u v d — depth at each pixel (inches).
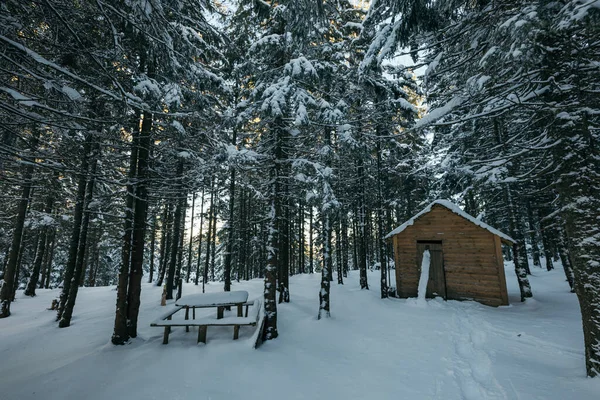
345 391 178.2
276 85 322.0
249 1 390.9
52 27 181.9
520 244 483.8
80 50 172.1
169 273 570.3
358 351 251.1
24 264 861.2
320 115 361.1
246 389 178.5
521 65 173.9
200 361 214.8
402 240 535.8
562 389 158.2
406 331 301.7
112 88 259.9
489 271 449.1
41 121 150.3
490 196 743.7
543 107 199.3
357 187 651.5
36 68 152.8
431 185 741.3
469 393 170.9
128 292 286.4
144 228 305.4
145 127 316.8
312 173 384.5
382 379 193.5
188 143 376.2
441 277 486.9
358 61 517.0
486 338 263.4
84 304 522.6
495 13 205.0
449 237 493.0
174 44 285.0
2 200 534.6
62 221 619.5
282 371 205.0
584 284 170.9
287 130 373.7
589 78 190.7
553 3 146.3
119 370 204.8
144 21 193.9
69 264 414.9
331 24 497.0
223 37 379.2
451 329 301.7
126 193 321.7
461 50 255.8
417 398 167.0
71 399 167.8
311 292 589.9
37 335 322.7
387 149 633.6
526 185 585.0
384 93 475.2
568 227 181.8
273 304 293.7
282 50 381.4
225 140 438.6
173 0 261.1
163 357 224.5
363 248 610.5
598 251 165.9
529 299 439.8
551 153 205.8
